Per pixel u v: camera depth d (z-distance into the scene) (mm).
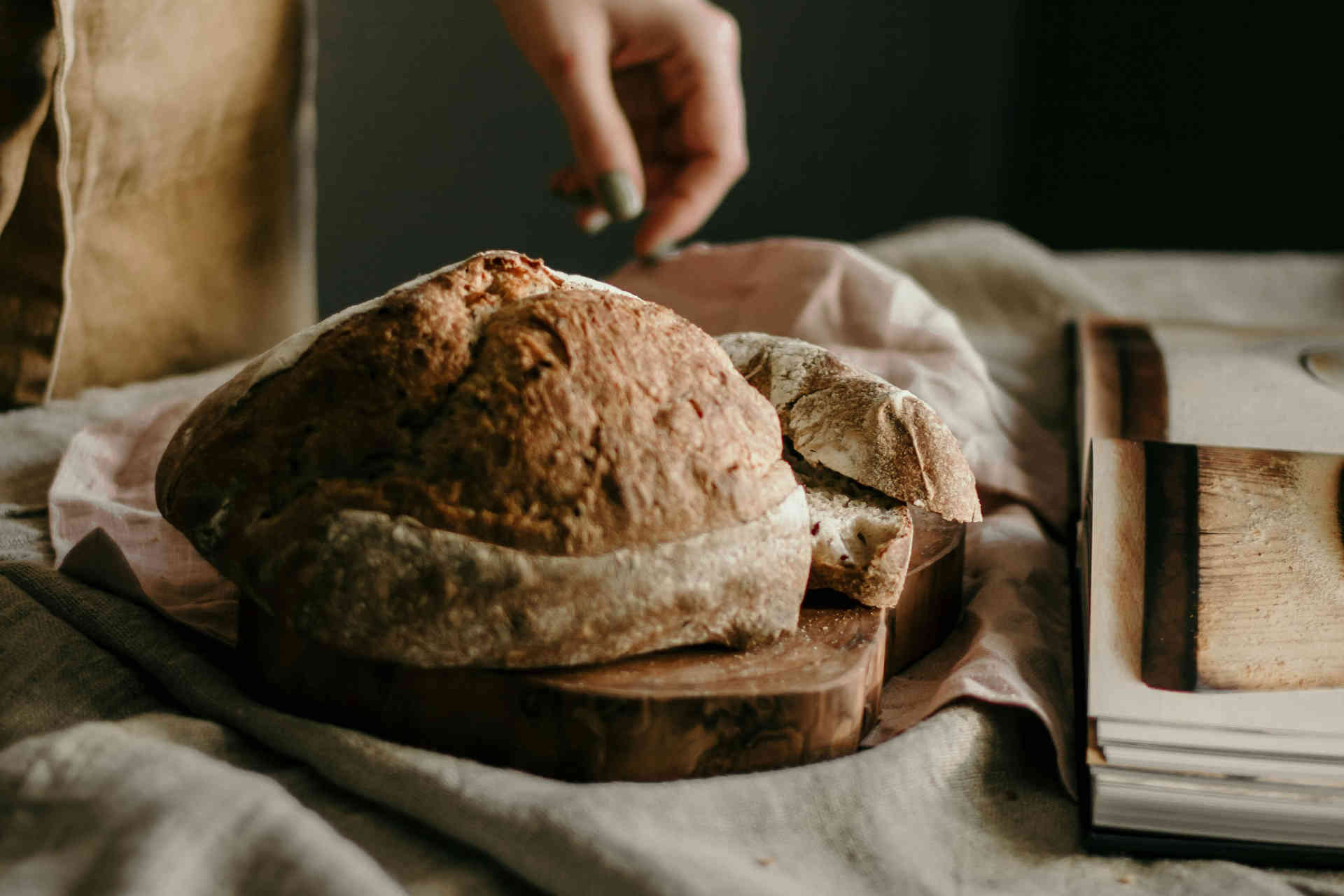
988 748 537
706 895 451
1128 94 1784
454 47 1428
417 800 483
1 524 662
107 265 827
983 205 1867
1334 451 700
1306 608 544
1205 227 1805
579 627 492
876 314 803
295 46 896
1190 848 507
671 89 976
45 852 451
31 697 543
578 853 461
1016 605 620
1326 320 1092
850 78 1729
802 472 590
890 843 494
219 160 866
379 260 1465
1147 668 528
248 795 459
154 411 729
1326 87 1682
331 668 509
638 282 866
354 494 493
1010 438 793
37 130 719
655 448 500
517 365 501
